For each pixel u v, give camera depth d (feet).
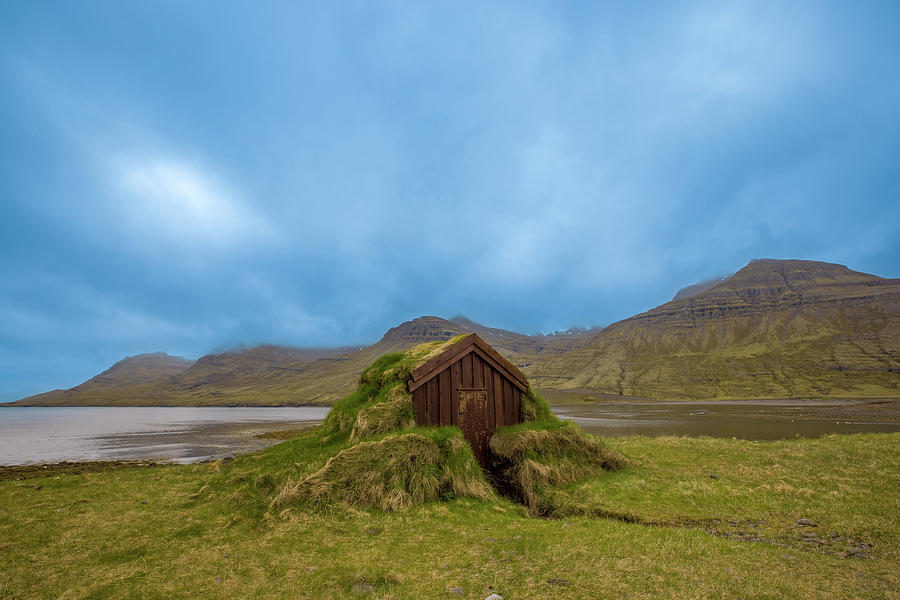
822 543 24.72
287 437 146.00
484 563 22.20
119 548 26.30
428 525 29.17
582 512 33.12
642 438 69.36
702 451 53.62
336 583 20.02
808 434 116.88
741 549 23.57
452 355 43.62
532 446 41.45
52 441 146.61
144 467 74.08
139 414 426.10
